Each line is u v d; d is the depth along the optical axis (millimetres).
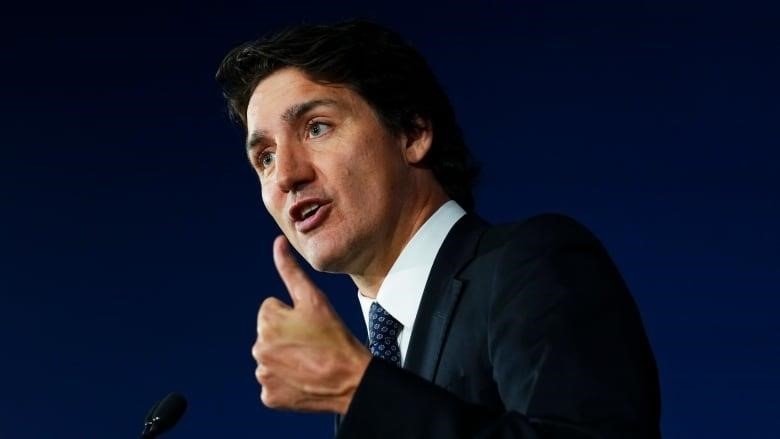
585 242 3059
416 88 3736
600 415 2555
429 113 3777
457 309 3193
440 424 2484
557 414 2559
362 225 3477
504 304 2971
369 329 3594
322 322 2629
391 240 3555
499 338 2896
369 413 2514
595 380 2633
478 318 3127
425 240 3527
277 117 3527
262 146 3609
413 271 3463
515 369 2764
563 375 2646
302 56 3562
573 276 2914
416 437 2477
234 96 3803
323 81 3562
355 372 2588
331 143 3510
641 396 2650
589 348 2717
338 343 2613
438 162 3777
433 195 3666
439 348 3172
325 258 3488
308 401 2627
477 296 3170
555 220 3154
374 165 3535
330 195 3469
